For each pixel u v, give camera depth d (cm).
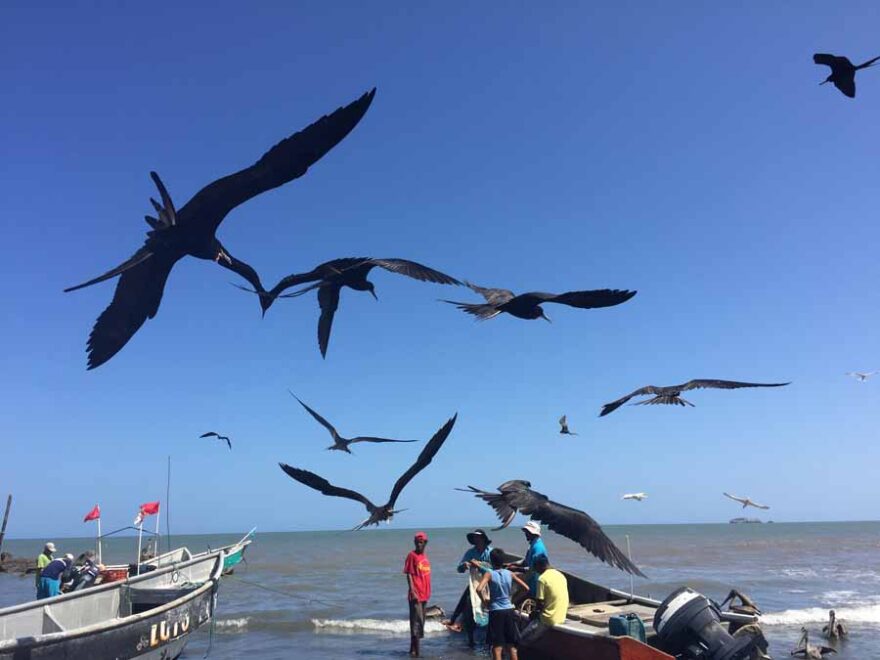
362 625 1909
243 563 4434
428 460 446
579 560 4488
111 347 350
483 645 1639
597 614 1416
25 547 12244
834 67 472
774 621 1969
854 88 471
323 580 3316
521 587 1520
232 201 345
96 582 2012
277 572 3828
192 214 346
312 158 326
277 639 1773
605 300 408
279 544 9350
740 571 3691
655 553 5462
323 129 319
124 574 2197
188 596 1449
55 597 1340
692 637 1092
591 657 1192
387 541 11275
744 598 1309
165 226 345
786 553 5472
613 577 3253
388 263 404
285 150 324
